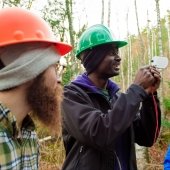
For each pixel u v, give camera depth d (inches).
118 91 106.3
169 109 509.7
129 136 100.1
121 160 97.7
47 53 55.8
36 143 62.8
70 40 339.0
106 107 100.5
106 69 100.3
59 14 344.8
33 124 58.6
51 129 57.7
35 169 61.8
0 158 50.2
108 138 89.2
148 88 96.0
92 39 100.2
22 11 59.4
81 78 103.2
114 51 101.6
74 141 101.4
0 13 59.0
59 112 57.6
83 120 92.7
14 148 53.0
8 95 53.6
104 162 94.8
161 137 404.5
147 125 105.1
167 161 130.9
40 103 54.9
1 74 52.7
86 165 94.4
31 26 57.9
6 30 56.7
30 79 53.4
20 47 54.9
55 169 256.5
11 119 52.1
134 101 90.7
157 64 99.7
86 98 98.0
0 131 50.8
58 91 57.4
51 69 56.3
